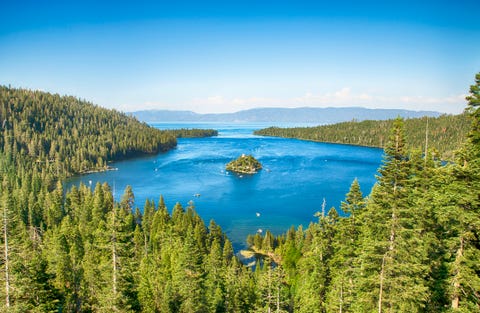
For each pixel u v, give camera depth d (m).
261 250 93.00
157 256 69.19
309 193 154.12
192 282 43.09
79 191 115.25
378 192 24.16
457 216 21.95
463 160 24.25
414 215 24.03
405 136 23.61
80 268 52.00
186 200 145.88
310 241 69.81
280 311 35.66
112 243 31.03
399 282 23.12
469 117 24.36
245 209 132.12
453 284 23.31
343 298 30.84
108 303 30.47
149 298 44.28
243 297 50.12
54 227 85.75
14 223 70.12
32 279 34.84
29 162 195.50
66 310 45.19
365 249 25.22
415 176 31.86
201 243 79.50
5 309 27.44
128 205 115.81
